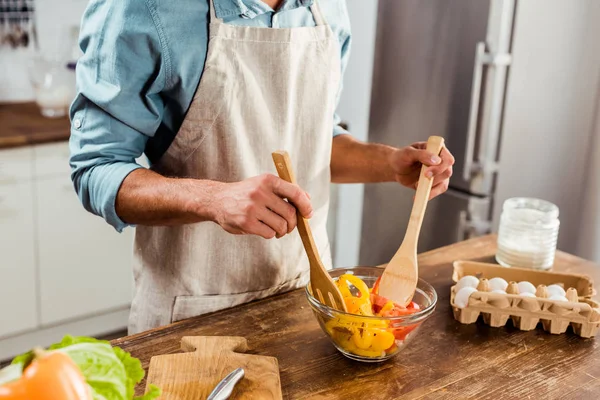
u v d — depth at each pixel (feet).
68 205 7.91
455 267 4.32
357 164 4.67
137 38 3.63
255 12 3.97
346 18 4.69
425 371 3.28
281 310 3.85
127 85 3.70
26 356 2.05
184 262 4.21
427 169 3.82
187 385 3.03
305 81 4.31
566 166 8.58
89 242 8.18
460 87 7.77
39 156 7.55
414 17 8.18
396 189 8.95
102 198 3.72
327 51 4.37
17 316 7.90
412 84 8.39
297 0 4.16
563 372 3.34
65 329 8.38
